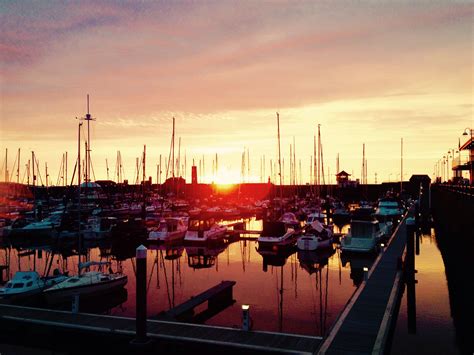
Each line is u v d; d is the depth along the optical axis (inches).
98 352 728.3
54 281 1114.7
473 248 910.4
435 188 2810.0
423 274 1318.9
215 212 3489.2
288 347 648.4
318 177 3152.1
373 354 608.7
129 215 3026.6
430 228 2502.5
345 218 3277.6
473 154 2271.2
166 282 1277.1
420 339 780.6
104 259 1737.2
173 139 2778.1
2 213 3169.3
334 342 652.7
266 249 1822.1
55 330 759.7
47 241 2301.9
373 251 1670.8
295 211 3277.6
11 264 1644.9
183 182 4158.5
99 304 1066.7
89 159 2347.4
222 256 1750.7
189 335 698.2
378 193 4507.9
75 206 3019.2
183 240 1980.8
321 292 1149.1
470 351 721.6
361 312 793.6
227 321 903.7
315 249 1756.9
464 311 945.5
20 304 1034.7
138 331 691.4
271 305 1025.5
